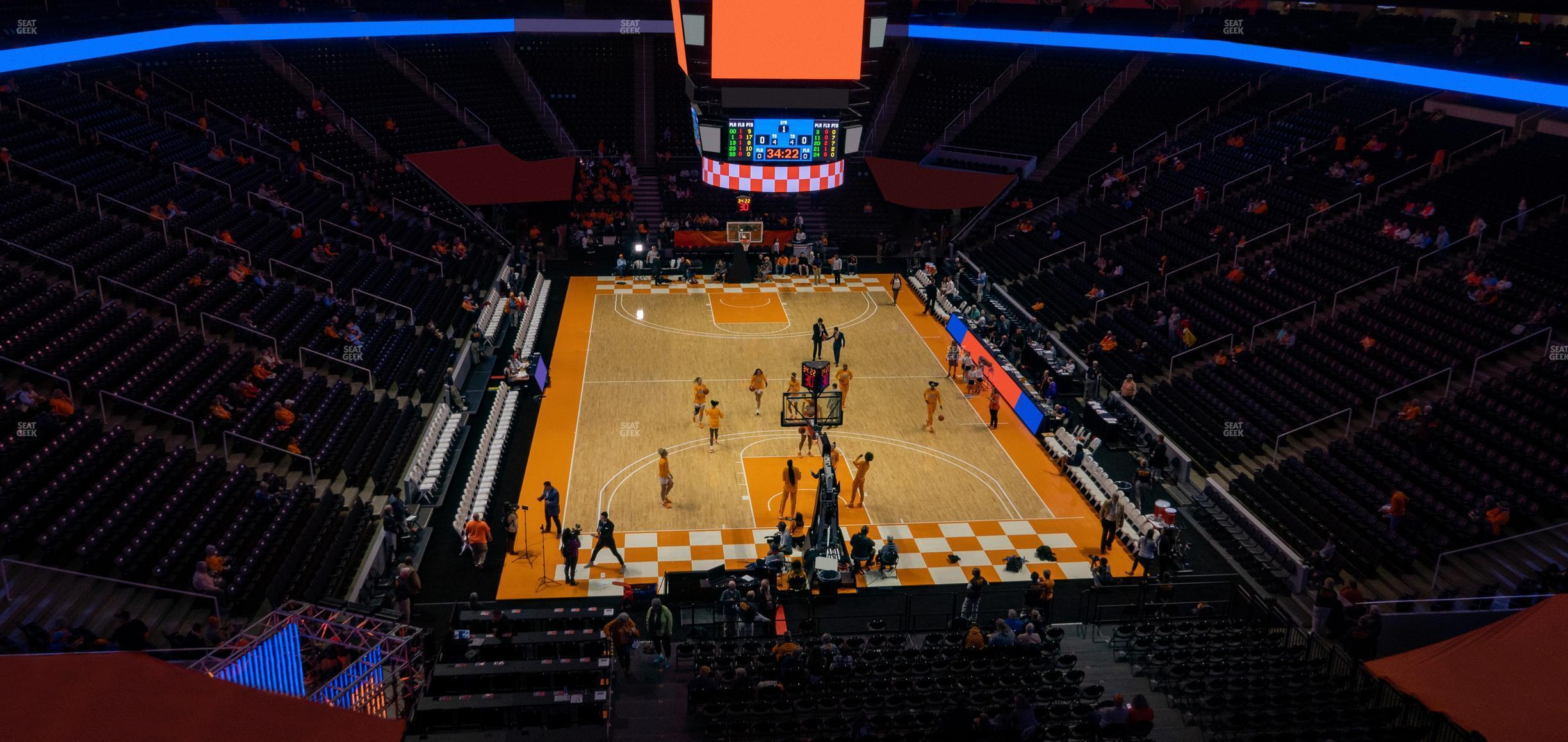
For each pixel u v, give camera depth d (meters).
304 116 44.38
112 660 10.25
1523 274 28.72
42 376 22.17
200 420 23.44
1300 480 24.61
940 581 22.50
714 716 16.09
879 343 37.91
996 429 30.58
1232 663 17.45
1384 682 16.09
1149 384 31.44
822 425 26.39
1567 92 30.14
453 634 18.19
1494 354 26.42
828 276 46.81
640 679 18.02
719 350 36.62
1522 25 40.69
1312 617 20.80
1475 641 14.66
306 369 28.27
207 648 15.91
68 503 19.12
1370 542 22.14
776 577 21.66
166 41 38.12
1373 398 26.59
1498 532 21.20
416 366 30.94
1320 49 39.84
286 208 35.28
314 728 10.02
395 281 36.03
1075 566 23.17
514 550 23.16
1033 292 40.50
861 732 14.76
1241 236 36.78
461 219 46.09
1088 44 49.38
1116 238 42.00
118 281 26.72
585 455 28.02
